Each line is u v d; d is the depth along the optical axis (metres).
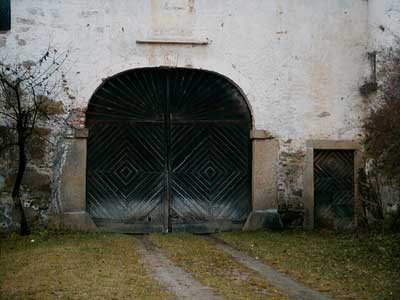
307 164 12.65
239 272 8.37
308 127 12.68
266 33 12.61
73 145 12.00
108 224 12.24
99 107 12.29
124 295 6.83
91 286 7.20
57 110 11.98
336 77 12.78
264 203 12.49
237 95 12.66
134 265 8.55
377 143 11.34
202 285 7.46
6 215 11.73
